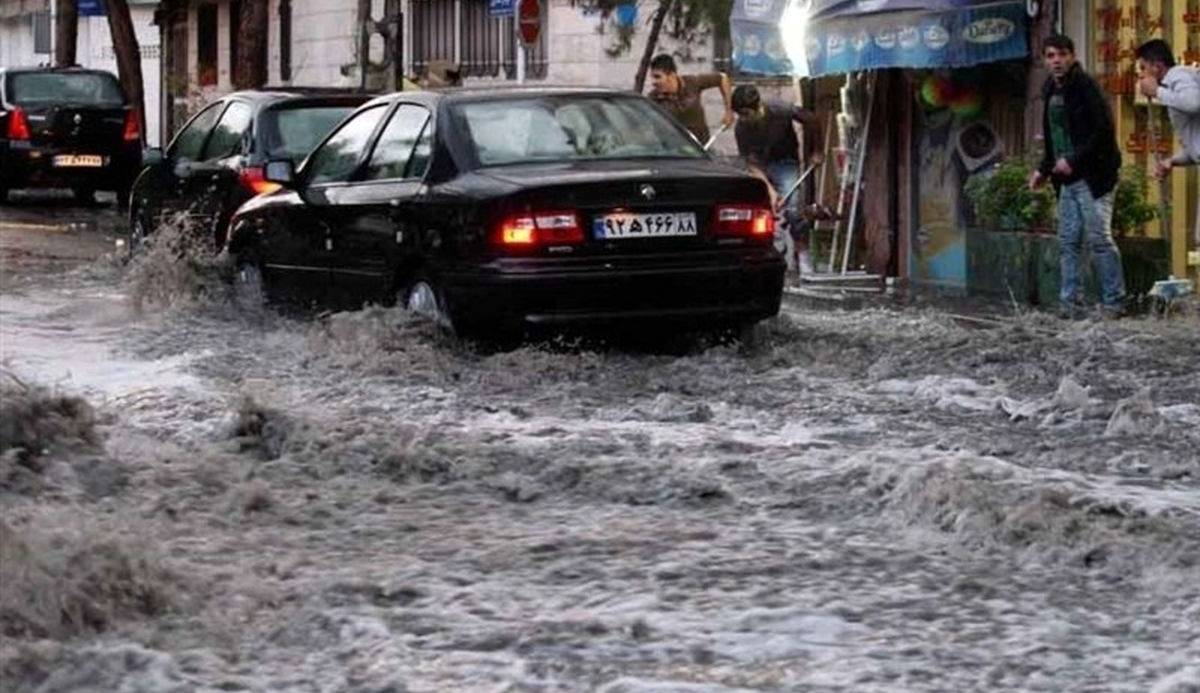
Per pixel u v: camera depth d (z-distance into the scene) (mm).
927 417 18125
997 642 10617
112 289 31109
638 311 21562
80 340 24234
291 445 15758
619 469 15000
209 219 31109
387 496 14414
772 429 17344
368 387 19594
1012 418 18109
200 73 77875
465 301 21453
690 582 11844
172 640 10625
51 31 87125
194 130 32969
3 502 13734
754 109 34875
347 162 24453
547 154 22469
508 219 21203
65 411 15320
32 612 10602
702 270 21656
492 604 11367
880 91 34938
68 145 56562
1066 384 18562
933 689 9828
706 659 10305
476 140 22453
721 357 21766
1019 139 32656
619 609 11211
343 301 24141
